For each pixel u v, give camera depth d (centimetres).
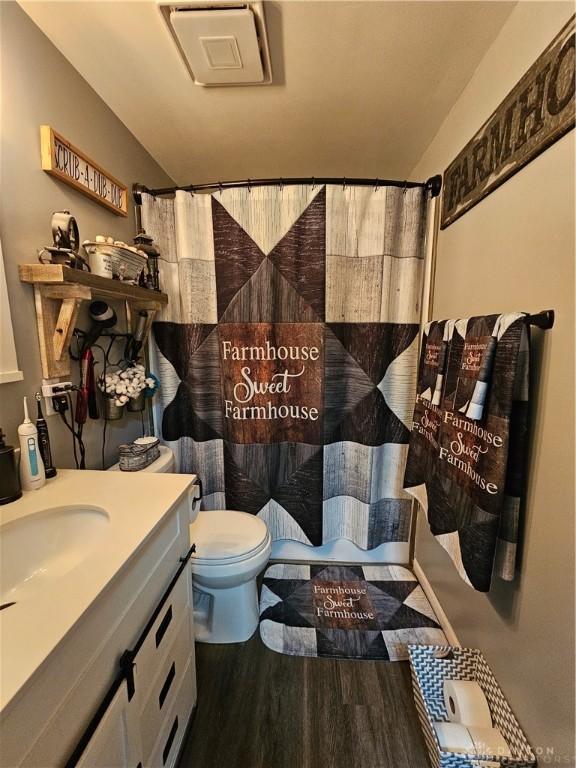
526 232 96
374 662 138
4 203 95
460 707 103
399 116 149
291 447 185
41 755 49
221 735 112
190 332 177
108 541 75
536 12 91
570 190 80
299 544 199
